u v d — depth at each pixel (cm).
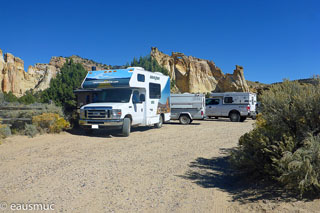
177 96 1822
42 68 12862
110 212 383
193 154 775
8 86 9688
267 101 543
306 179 384
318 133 466
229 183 516
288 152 421
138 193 458
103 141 1010
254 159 504
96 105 1143
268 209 373
